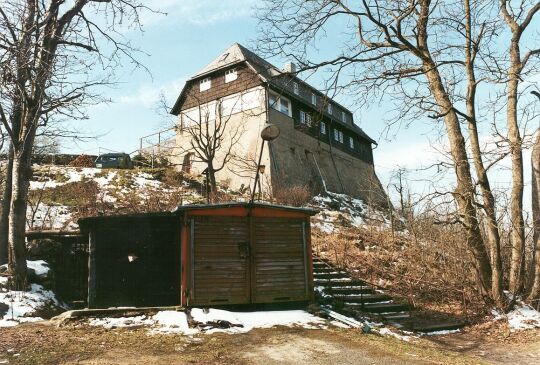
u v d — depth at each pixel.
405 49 14.25
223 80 36.59
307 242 12.00
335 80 12.82
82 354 7.36
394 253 19.17
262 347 8.21
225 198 26.58
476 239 13.98
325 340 8.88
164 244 11.95
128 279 11.68
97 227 11.89
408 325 11.70
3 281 11.60
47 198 22.05
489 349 10.12
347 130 46.69
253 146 33.09
